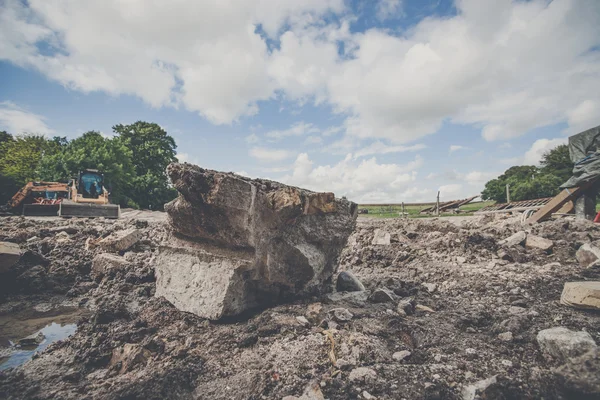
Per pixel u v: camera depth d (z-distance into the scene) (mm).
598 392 1743
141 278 4891
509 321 2867
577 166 8039
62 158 26797
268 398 2053
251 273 3375
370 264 6254
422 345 2646
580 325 2633
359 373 2215
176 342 2830
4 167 30766
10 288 4691
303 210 3648
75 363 2645
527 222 8359
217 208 3098
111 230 8031
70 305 4297
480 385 1984
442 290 4258
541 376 2078
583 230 6383
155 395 2082
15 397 2158
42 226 9000
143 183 34500
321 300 3773
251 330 2982
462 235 6352
